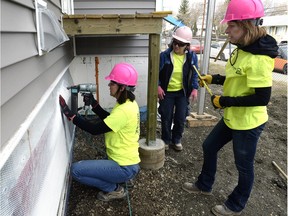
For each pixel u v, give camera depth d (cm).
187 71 333
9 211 116
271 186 317
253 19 186
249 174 231
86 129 235
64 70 313
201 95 468
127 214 252
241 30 192
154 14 283
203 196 287
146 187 294
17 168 127
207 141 261
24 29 141
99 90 479
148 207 264
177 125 366
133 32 290
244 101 202
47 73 209
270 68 192
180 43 315
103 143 389
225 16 198
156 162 322
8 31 118
